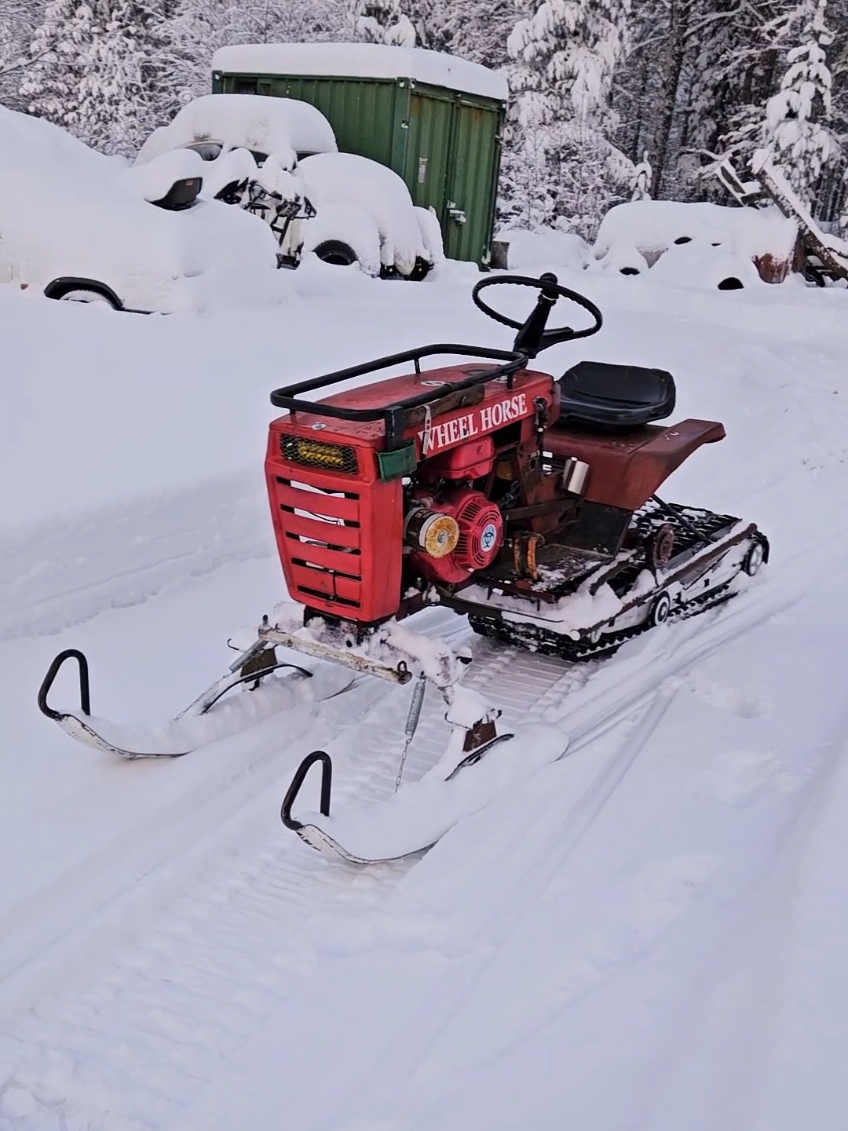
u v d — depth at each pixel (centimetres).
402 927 266
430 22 2092
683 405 757
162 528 450
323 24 1950
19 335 593
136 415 531
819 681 400
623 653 423
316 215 984
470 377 337
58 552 409
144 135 1953
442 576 341
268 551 491
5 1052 231
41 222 708
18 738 338
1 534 394
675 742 350
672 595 439
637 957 249
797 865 269
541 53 1934
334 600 323
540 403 371
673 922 261
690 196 2431
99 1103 218
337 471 306
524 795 319
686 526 458
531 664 417
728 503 622
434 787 311
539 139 1905
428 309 875
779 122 1828
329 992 244
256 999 247
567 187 1947
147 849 295
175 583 446
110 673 380
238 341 662
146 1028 238
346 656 324
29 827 298
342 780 336
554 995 238
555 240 1562
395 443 301
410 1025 233
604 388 444
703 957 246
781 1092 196
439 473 338
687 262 1385
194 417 542
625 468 405
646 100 2688
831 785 306
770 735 356
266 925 274
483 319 866
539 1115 204
